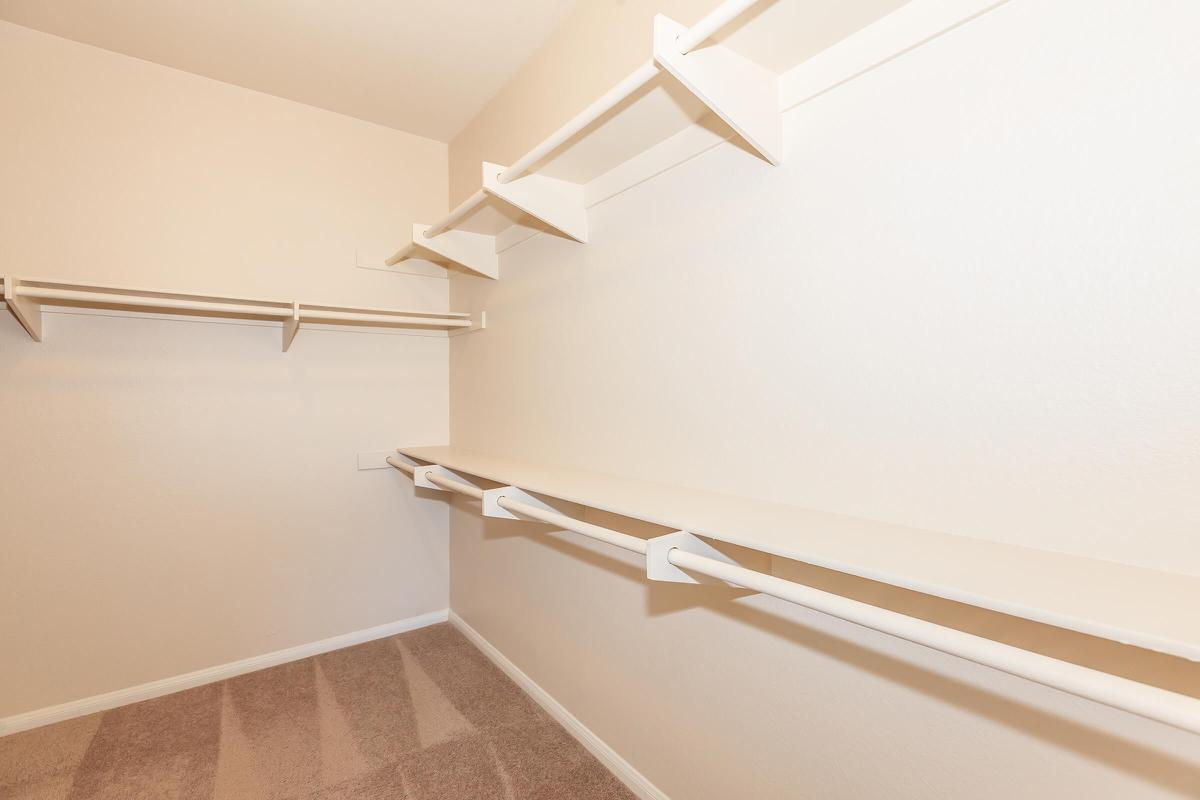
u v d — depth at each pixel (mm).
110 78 1864
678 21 1298
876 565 702
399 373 2449
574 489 1313
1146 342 675
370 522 2402
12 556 1749
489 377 2201
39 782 1512
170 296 1877
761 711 1163
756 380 1152
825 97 1008
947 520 865
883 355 938
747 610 1184
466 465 1821
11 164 1712
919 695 903
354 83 2074
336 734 1733
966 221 830
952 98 839
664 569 955
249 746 1672
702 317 1271
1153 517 676
